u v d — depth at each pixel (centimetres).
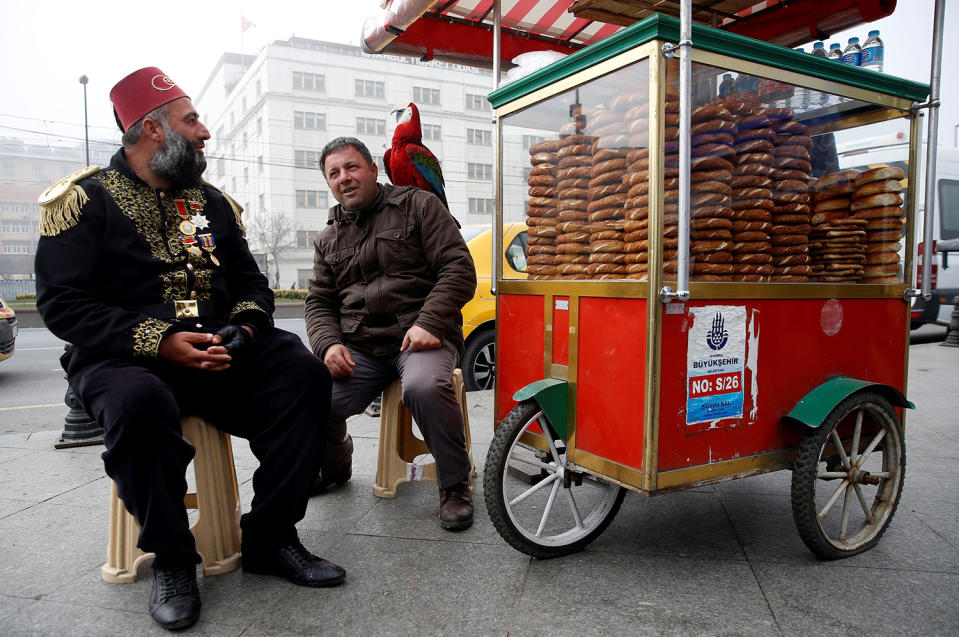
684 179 187
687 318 195
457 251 260
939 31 238
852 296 234
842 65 221
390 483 279
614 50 202
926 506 263
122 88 205
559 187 238
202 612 186
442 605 188
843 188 234
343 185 257
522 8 330
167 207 212
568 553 221
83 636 174
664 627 174
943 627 173
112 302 203
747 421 211
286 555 206
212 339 194
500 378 265
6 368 810
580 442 220
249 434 219
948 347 800
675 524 248
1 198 7888
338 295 286
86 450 359
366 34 329
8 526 250
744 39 197
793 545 228
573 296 221
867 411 226
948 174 912
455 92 4556
